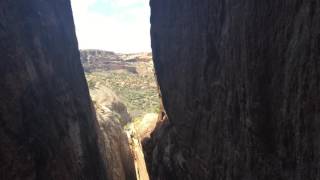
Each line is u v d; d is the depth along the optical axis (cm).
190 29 1936
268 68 1054
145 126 4341
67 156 1752
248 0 1168
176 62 2253
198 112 1883
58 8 2097
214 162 1639
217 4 1517
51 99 1692
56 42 1944
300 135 888
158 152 2612
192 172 2008
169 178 2391
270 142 1077
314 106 820
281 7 966
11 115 1274
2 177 1157
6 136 1223
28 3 1650
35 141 1403
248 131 1224
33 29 1653
